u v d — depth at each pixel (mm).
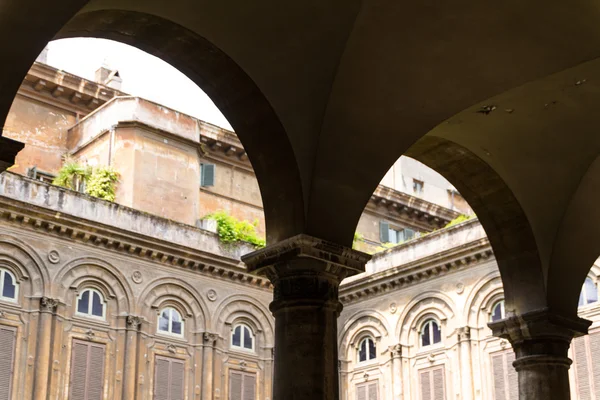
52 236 32094
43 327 30984
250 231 39062
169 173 40031
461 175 13695
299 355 9977
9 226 31109
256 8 9984
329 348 10102
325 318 10156
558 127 12633
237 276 36906
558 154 13023
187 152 41062
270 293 38062
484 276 33125
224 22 10070
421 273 35094
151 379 33500
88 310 32594
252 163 11008
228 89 10789
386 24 10445
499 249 13648
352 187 10914
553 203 13375
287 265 10242
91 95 42812
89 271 32812
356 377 36719
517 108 12242
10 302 30578
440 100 11570
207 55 10445
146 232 34625
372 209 48312
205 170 43812
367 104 11039
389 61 10836
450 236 34812
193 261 35625
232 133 44719
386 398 35156
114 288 33344
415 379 34562
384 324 36125
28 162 40531
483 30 10703
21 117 40812
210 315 35750
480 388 32344
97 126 40844
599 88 11844
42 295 31250
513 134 12797
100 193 37594
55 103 42188
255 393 36469
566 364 12984
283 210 10648
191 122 41562
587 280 30719
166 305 34750
